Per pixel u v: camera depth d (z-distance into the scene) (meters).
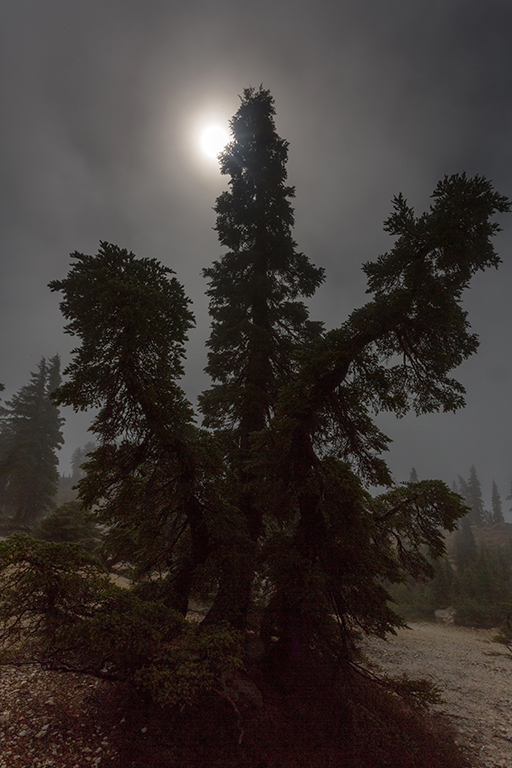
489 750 8.20
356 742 6.44
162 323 6.52
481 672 17.45
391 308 7.98
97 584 5.62
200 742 5.96
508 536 85.62
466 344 9.34
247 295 12.86
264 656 8.20
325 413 9.55
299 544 7.84
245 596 7.90
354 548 7.06
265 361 12.09
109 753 5.54
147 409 6.84
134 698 6.63
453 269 8.55
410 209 7.99
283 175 14.84
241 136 15.35
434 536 7.49
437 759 6.81
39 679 7.50
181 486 7.54
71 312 6.59
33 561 5.06
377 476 8.95
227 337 12.11
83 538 18.23
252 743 6.01
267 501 8.70
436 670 16.69
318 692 7.17
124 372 6.42
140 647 5.18
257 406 10.77
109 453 6.96
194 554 8.20
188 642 5.64
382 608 6.82
